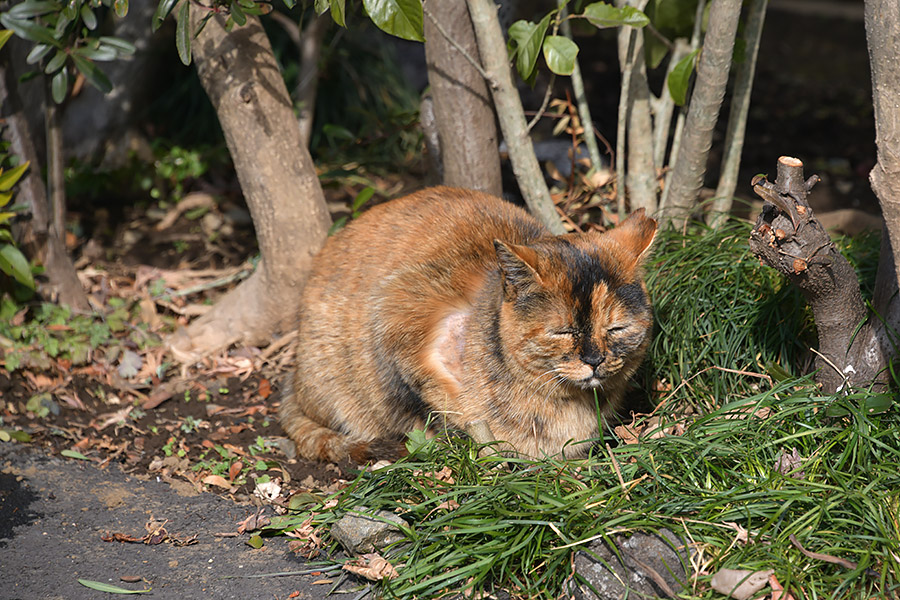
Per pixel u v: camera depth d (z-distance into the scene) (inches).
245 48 191.0
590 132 210.2
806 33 532.1
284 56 329.4
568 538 124.4
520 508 130.5
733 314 168.4
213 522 148.3
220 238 267.6
